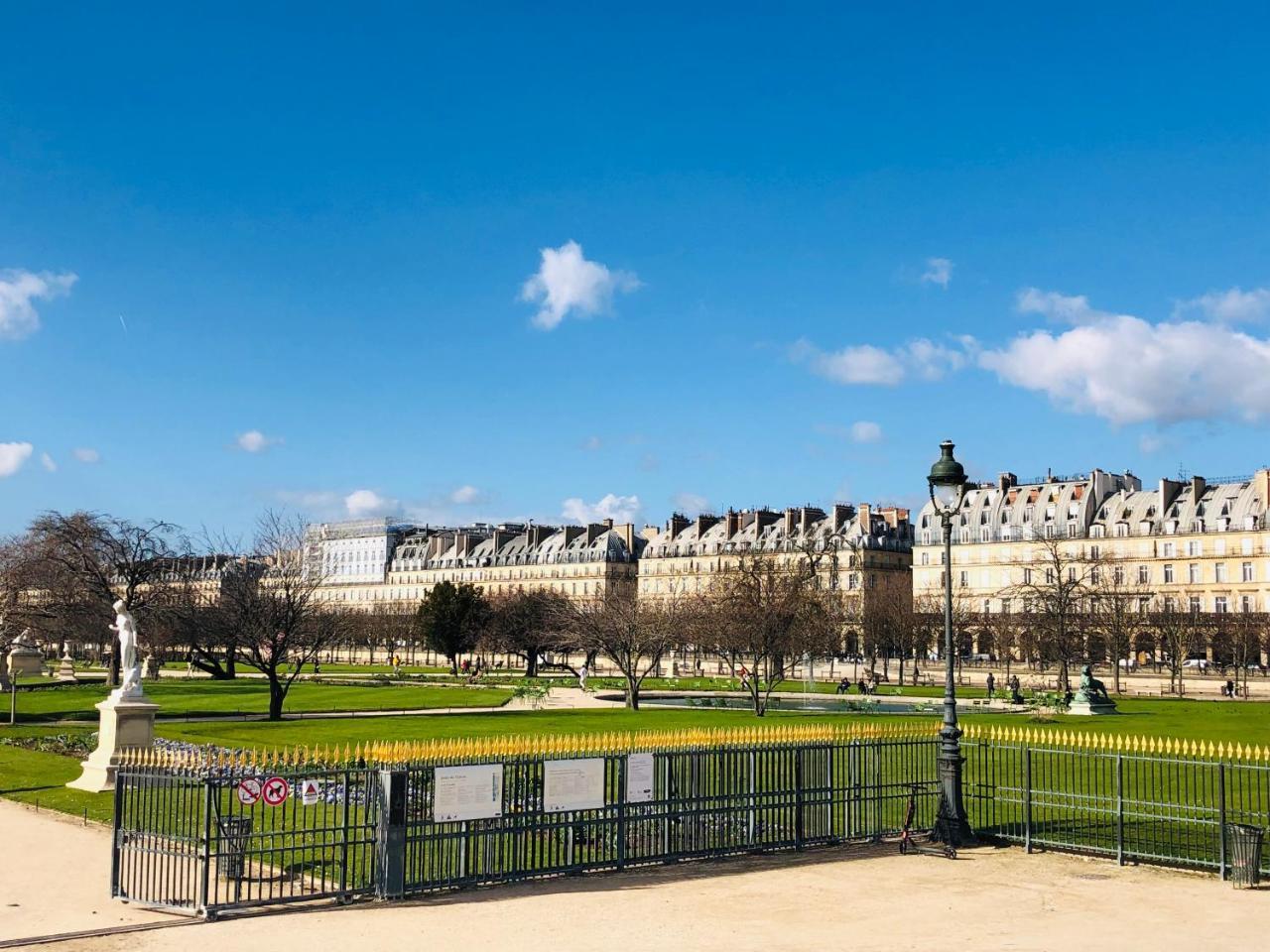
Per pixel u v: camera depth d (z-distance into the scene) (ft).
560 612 390.01
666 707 258.78
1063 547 570.05
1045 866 88.02
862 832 98.99
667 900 75.05
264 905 72.74
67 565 311.68
